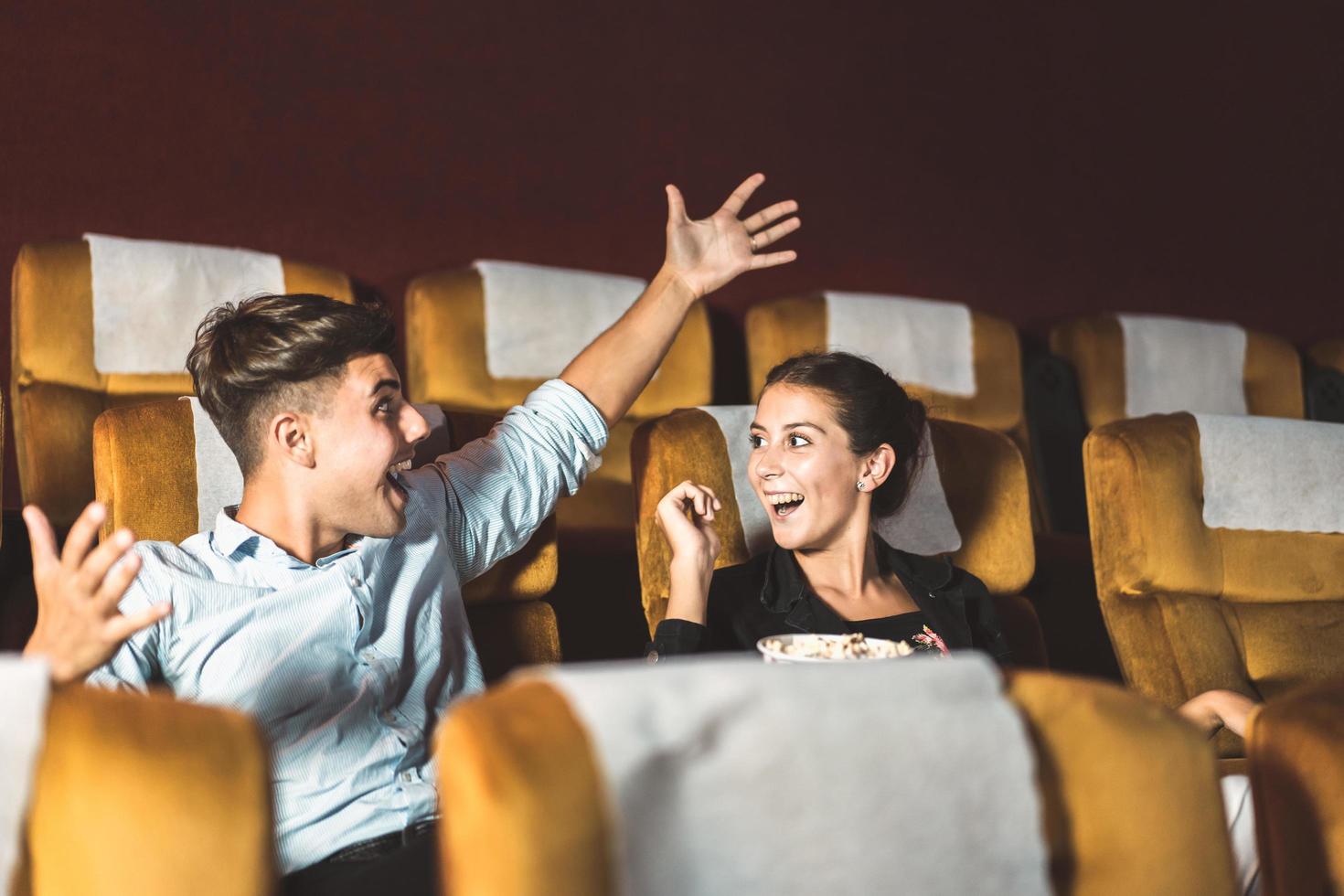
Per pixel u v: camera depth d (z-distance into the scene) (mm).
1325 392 3582
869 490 1653
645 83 3277
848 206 3490
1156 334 3375
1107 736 669
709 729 572
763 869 567
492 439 1595
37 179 2711
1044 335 3717
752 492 1745
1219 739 1729
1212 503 1868
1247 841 1059
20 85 2691
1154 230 3850
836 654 1146
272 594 1289
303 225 2947
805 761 579
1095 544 1837
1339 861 754
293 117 2930
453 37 3084
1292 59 4023
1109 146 3793
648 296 1734
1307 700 793
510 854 523
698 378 2861
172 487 1441
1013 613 1914
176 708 589
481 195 3119
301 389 1294
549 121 3186
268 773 590
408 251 3051
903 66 3545
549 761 539
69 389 2250
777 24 3406
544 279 2764
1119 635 1796
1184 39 3879
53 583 900
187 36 2828
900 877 587
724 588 1624
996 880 608
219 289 2430
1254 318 3980
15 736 561
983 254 3645
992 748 620
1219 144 3930
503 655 1619
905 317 3027
